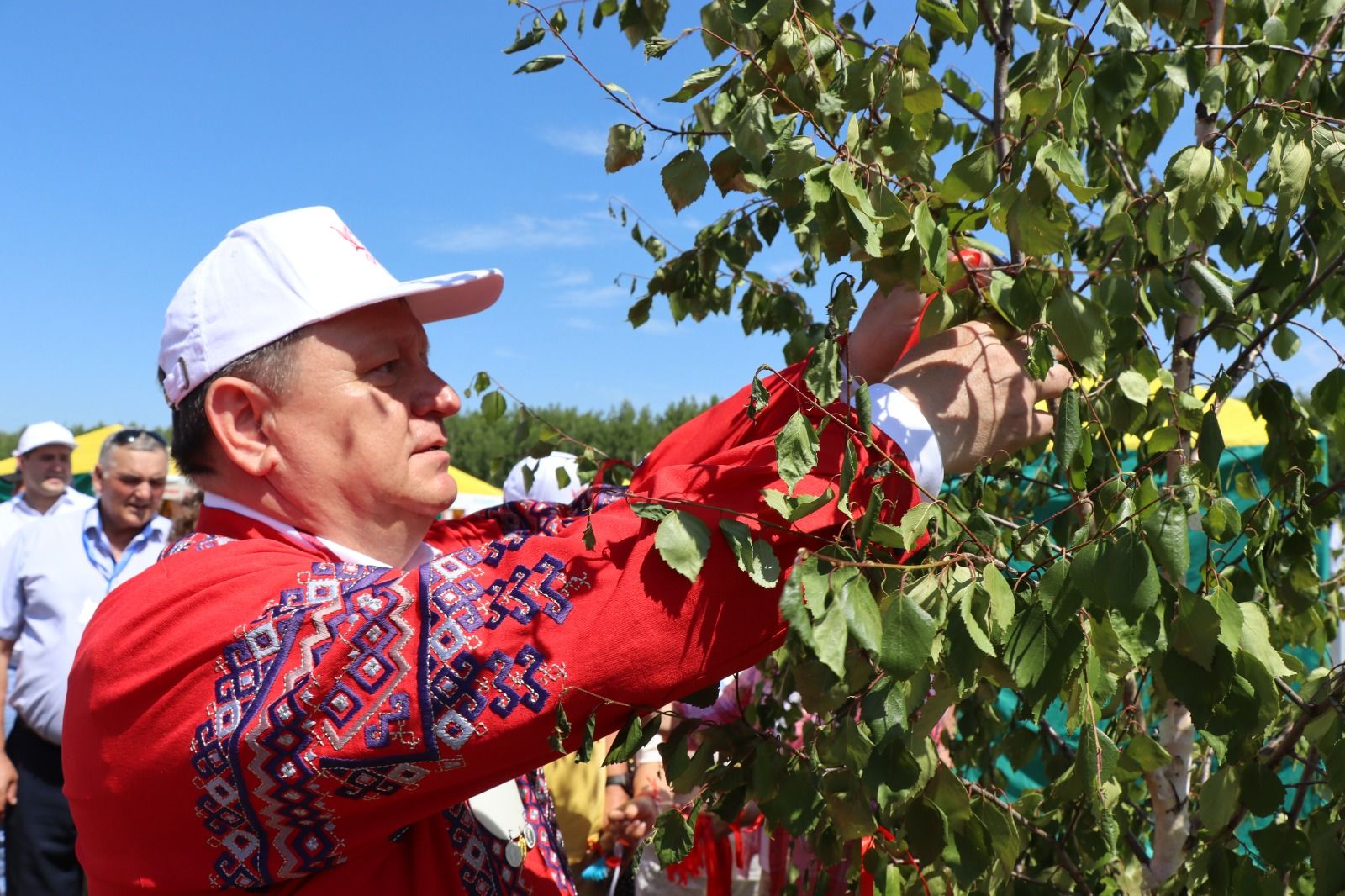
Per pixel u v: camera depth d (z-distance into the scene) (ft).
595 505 3.90
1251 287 4.51
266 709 2.54
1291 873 4.21
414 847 3.13
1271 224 4.07
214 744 2.56
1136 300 3.70
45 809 10.51
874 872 3.83
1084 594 2.65
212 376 3.09
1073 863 4.58
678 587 2.58
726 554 2.63
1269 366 4.45
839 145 3.09
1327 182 3.41
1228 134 4.08
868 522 2.73
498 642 2.53
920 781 3.08
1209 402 4.13
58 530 10.94
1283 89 4.19
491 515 4.11
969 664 2.71
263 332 3.01
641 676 2.56
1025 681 2.77
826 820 3.89
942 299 3.10
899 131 3.34
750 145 3.06
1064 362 3.45
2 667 10.62
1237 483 4.89
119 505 10.98
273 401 3.05
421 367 3.33
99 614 2.96
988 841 3.39
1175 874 4.24
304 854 2.72
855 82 3.35
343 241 3.26
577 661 2.53
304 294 3.03
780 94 3.20
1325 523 4.87
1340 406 4.02
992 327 3.44
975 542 2.92
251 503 3.16
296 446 3.06
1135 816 5.63
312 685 2.54
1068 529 4.66
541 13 4.28
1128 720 4.79
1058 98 3.14
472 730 2.53
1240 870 3.74
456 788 2.75
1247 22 4.37
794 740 4.77
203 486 3.28
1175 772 4.79
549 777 8.54
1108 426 4.24
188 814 2.68
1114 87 3.78
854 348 3.54
